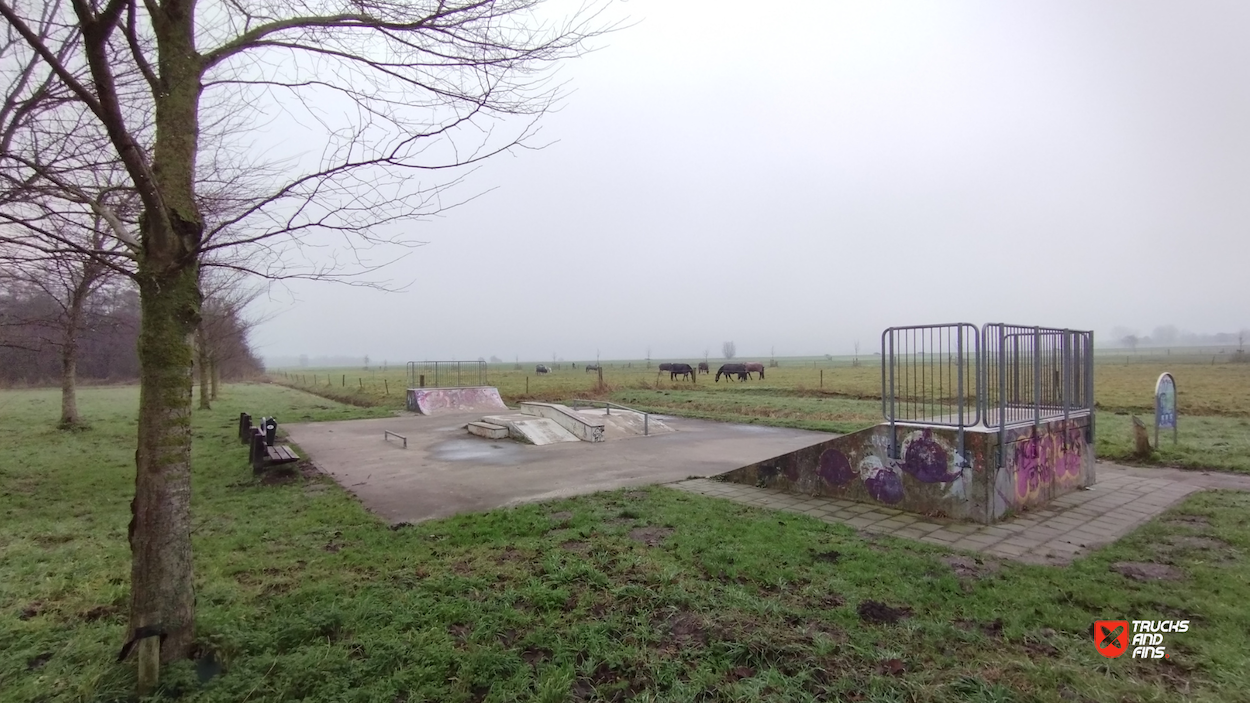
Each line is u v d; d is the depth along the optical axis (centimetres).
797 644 354
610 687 318
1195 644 357
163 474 327
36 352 1352
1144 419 1534
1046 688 312
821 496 772
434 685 319
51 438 1365
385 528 636
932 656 349
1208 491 766
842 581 461
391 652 350
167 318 324
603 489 823
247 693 308
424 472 976
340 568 508
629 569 490
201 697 303
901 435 702
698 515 665
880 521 648
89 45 268
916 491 688
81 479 918
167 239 316
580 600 427
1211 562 504
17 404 2430
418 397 2161
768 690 313
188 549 338
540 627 384
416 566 511
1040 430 718
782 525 624
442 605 416
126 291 1427
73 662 341
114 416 1927
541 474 949
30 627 386
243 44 354
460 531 615
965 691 310
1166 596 428
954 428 660
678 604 418
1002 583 457
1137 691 308
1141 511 679
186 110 331
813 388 3288
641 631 375
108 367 4316
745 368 4238
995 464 639
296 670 329
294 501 769
